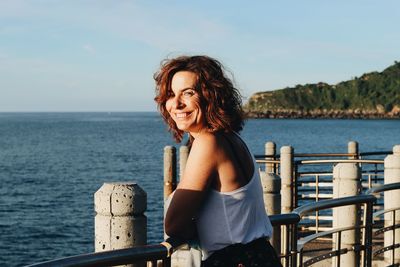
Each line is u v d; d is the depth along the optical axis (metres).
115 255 2.63
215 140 2.53
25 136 112.00
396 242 7.83
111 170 47.31
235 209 2.55
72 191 34.97
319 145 79.19
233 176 2.54
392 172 8.02
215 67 2.62
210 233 2.57
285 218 3.84
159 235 21.25
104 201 4.33
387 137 106.31
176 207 2.50
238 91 2.67
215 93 2.56
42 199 31.81
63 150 71.81
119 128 164.00
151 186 36.88
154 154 64.88
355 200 4.82
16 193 34.19
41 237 22.23
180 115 2.61
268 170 13.36
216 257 2.59
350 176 7.16
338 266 5.13
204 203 2.56
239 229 2.57
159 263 3.20
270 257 2.67
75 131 139.50
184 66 2.60
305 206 4.18
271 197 7.23
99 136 112.44
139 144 84.75
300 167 37.25
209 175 2.51
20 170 47.91
